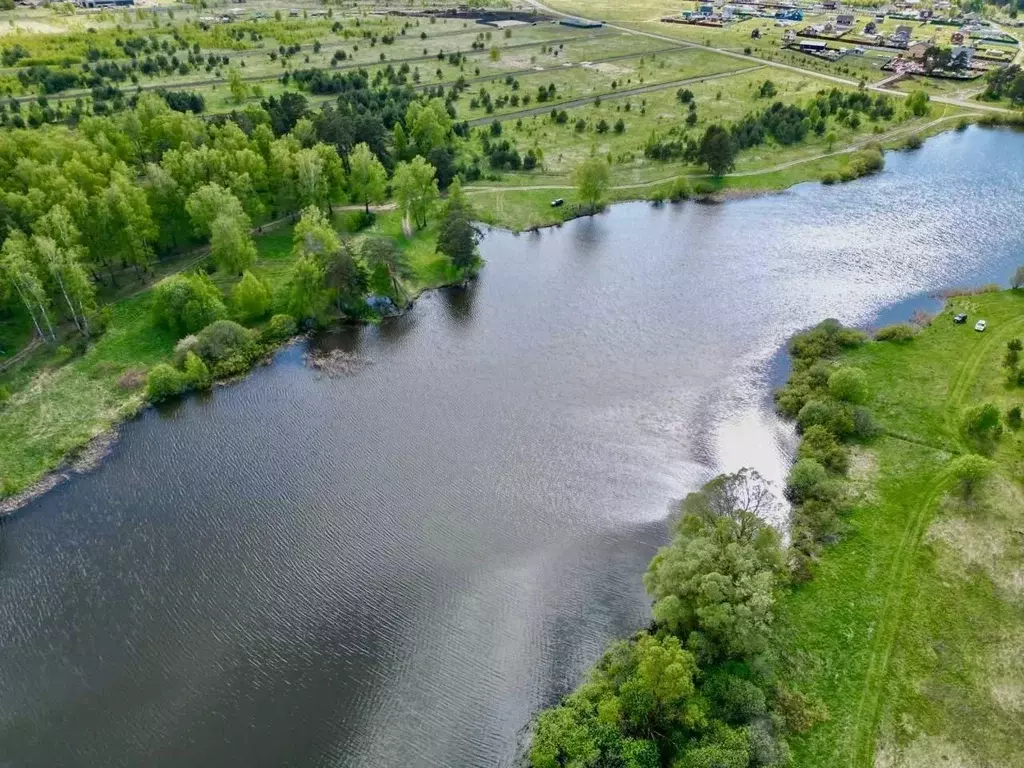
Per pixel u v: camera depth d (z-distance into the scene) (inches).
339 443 3796.8
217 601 2994.6
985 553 3009.4
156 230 4830.2
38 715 2613.2
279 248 5324.8
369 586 3046.3
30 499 3425.2
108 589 3041.3
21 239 4188.0
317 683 2699.3
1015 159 7283.5
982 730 2401.6
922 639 2687.0
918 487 3356.3
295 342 4547.2
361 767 2447.1
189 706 2630.4
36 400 3922.2
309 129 6092.5
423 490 3503.9
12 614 2945.4
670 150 7160.4
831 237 5871.1
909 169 7130.9
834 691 2524.6
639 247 5767.7
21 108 7677.2
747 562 2566.4
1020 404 3786.9
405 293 5002.5
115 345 4323.3
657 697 2322.8
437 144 6796.3
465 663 2751.0
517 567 3112.7
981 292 4931.1
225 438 3821.4
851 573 2960.1
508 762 2444.6
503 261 5556.1
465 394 4156.0
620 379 4266.7
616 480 3543.3
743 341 4603.8
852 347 4389.8
